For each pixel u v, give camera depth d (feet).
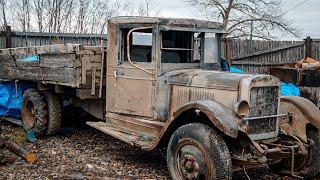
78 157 22.49
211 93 18.44
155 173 20.07
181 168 17.66
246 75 18.29
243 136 16.90
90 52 23.58
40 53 26.30
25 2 61.93
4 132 28.37
